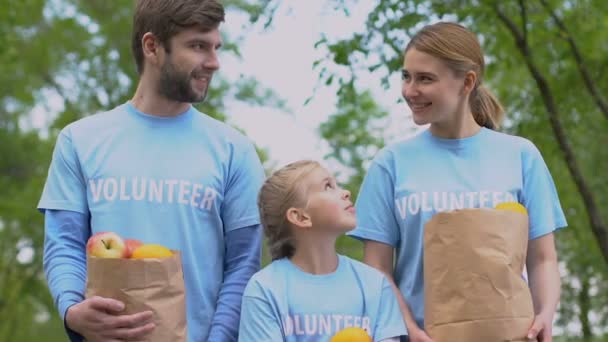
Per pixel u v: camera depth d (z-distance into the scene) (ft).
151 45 11.55
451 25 12.02
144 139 11.64
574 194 34.63
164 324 10.32
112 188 11.42
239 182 11.91
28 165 59.41
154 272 10.30
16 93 53.16
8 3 42.16
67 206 11.46
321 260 11.65
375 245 12.23
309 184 11.73
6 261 63.21
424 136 12.34
